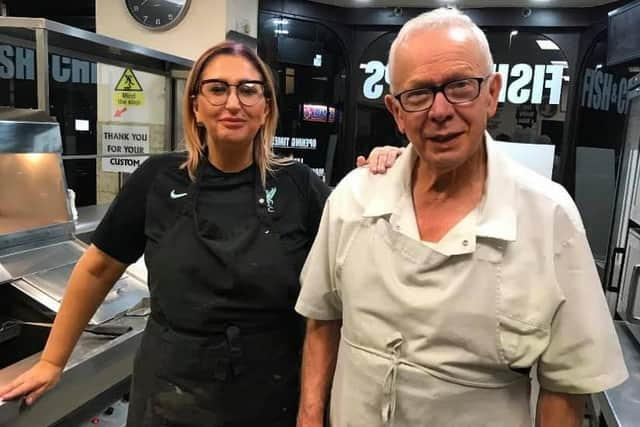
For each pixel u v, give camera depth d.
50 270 1.97
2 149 1.78
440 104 0.90
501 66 5.02
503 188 0.98
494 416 1.00
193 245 1.28
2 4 4.74
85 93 4.44
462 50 0.90
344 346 1.13
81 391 1.66
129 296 2.10
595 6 4.64
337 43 5.26
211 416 1.28
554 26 4.81
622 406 1.41
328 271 1.17
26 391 1.40
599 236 4.32
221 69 1.26
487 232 0.95
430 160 0.96
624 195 2.32
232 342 1.27
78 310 1.47
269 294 1.28
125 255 1.44
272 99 1.35
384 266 1.03
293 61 5.08
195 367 1.27
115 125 3.92
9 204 2.20
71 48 2.65
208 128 1.29
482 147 1.02
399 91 0.95
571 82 4.87
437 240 1.01
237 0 3.94
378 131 5.40
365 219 1.07
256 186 1.34
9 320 1.85
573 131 4.91
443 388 0.99
